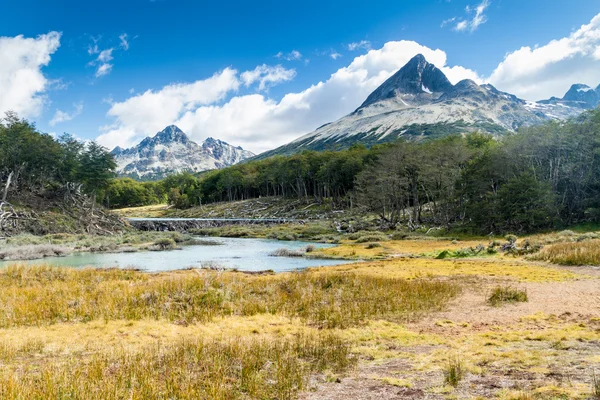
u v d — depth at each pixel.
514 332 11.74
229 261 38.97
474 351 9.84
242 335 12.38
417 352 10.15
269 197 143.12
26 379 7.82
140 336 12.34
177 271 29.16
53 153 77.19
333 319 14.23
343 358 9.39
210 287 19.19
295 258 41.16
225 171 163.88
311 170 130.00
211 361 9.16
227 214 126.81
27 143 73.00
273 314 15.55
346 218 87.81
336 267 31.11
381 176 74.81
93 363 8.91
